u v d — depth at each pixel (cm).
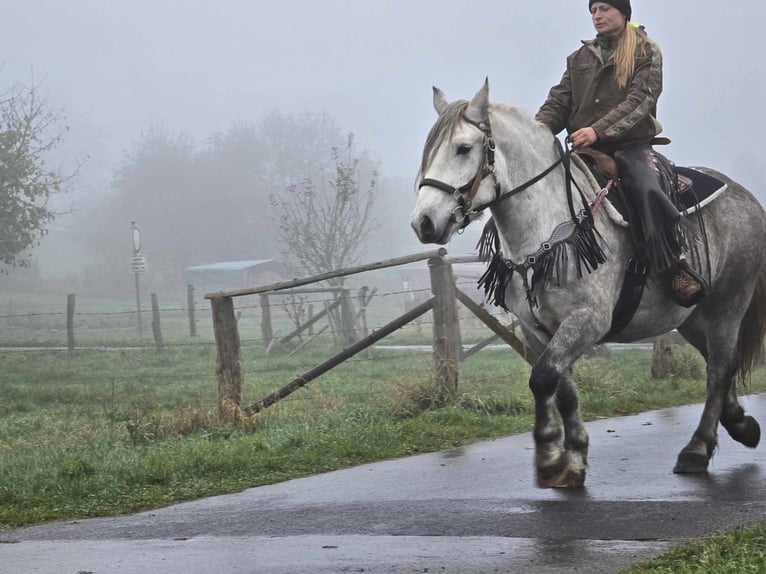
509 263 725
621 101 759
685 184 788
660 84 753
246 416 1084
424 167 689
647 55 755
